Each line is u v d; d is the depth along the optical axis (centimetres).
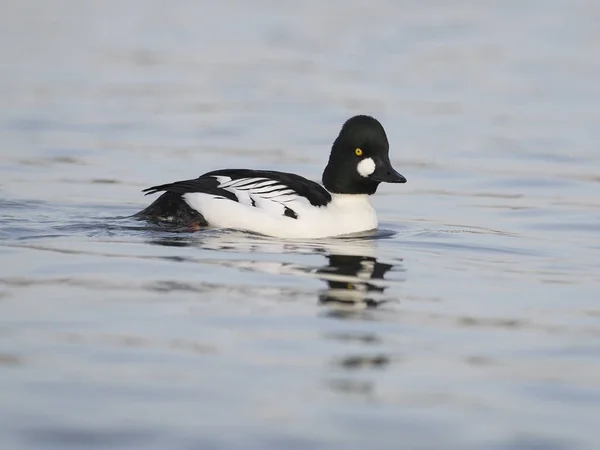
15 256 1241
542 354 961
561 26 3681
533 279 1230
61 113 2369
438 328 1028
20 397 827
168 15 3750
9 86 2627
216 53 3128
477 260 1321
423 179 1892
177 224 1388
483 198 1750
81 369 887
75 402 822
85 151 2033
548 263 1316
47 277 1153
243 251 1291
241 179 1402
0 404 814
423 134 2248
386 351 957
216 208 1374
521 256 1351
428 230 1498
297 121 2358
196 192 1391
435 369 918
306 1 4103
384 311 1078
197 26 3553
